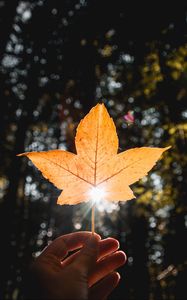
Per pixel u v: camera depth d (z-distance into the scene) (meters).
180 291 8.30
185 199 7.78
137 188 8.08
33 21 10.42
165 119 7.97
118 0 8.62
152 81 8.20
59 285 0.87
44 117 11.75
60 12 10.00
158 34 8.10
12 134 13.94
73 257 1.21
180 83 8.00
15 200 11.84
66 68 9.75
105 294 1.29
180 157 7.49
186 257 8.43
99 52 9.28
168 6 8.01
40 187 15.78
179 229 8.59
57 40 9.98
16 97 11.57
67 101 9.83
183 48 7.82
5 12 11.02
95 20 9.07
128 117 7.39
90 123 0.84
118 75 8.84
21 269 12.08
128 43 8.55
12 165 12.00
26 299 0.88
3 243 11.05
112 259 1.26
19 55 10.84
